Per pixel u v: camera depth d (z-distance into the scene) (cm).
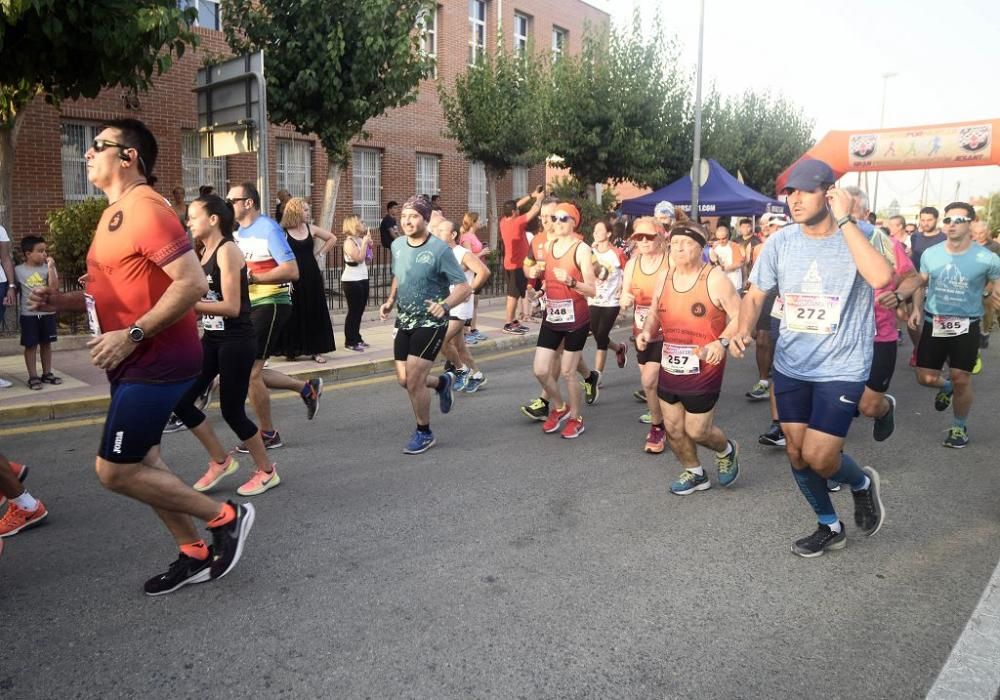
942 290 622
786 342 392
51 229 1092
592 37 2014
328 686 285
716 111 2342
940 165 1557
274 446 605
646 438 646
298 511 466
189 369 334
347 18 1238
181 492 343
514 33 2323
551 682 288
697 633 326
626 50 1938
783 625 333
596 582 373
